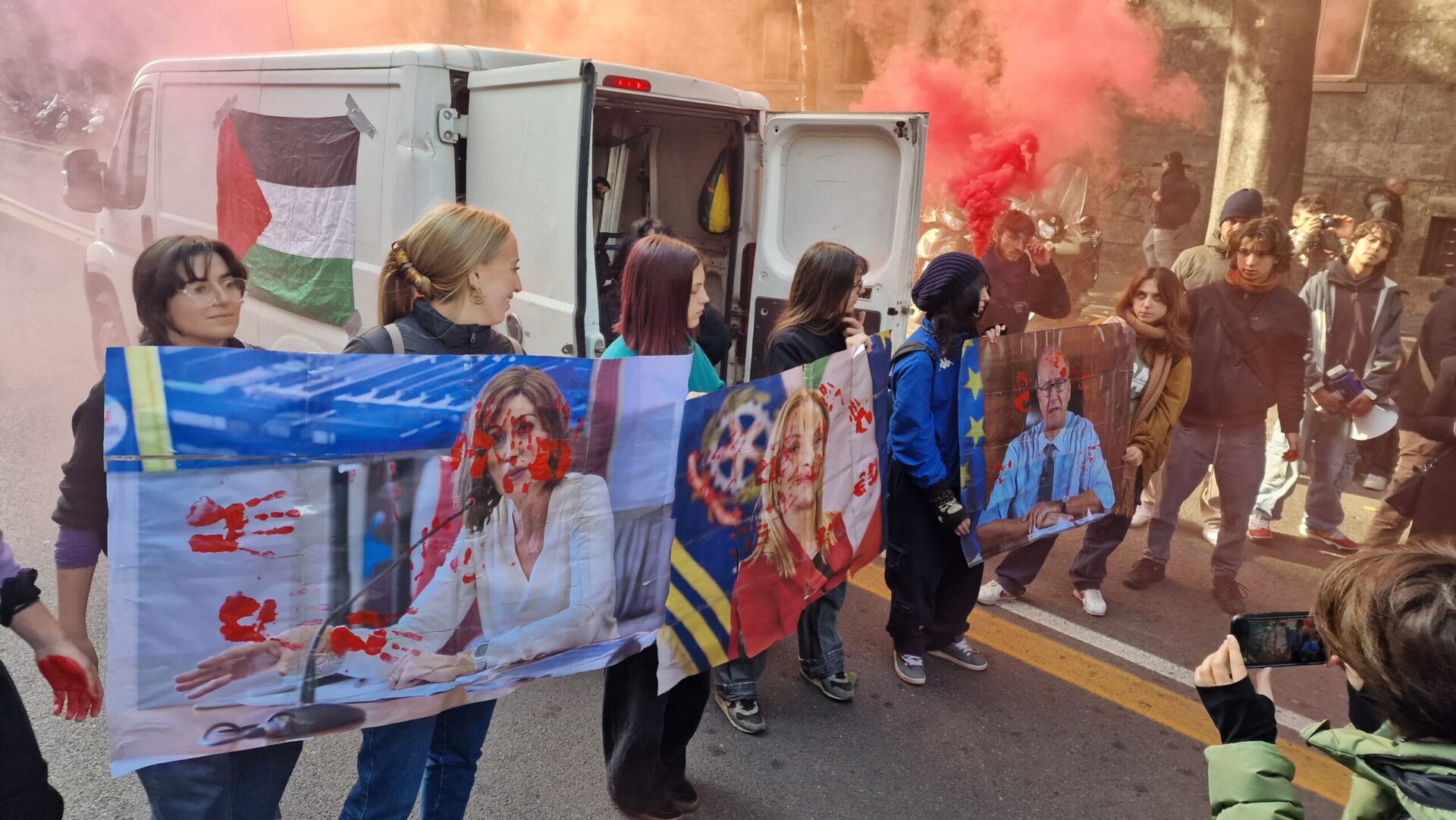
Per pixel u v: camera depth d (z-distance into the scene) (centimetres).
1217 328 388
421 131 354
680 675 233
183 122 497
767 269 448
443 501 181
